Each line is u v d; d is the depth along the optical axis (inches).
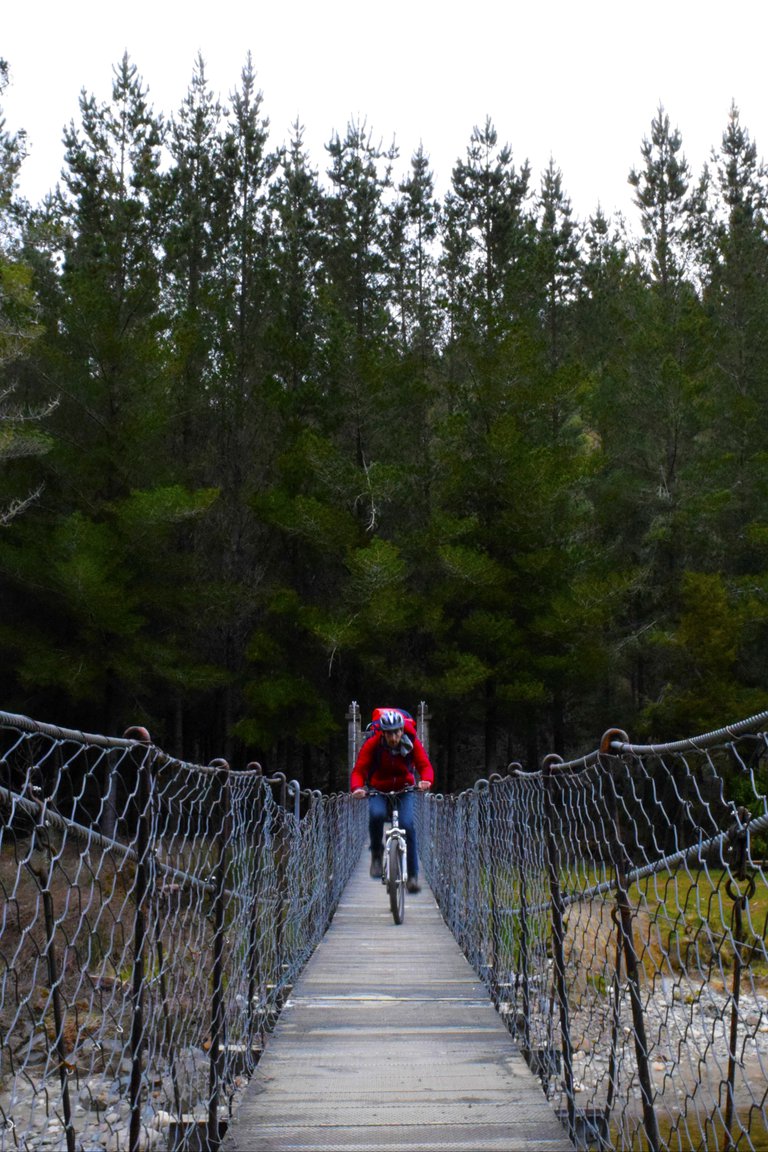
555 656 1084.5
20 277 701.3
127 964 132.6
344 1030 201.9
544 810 162.7
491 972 236.5
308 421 1241.4
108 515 957.8
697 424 1132.5
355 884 561.9
